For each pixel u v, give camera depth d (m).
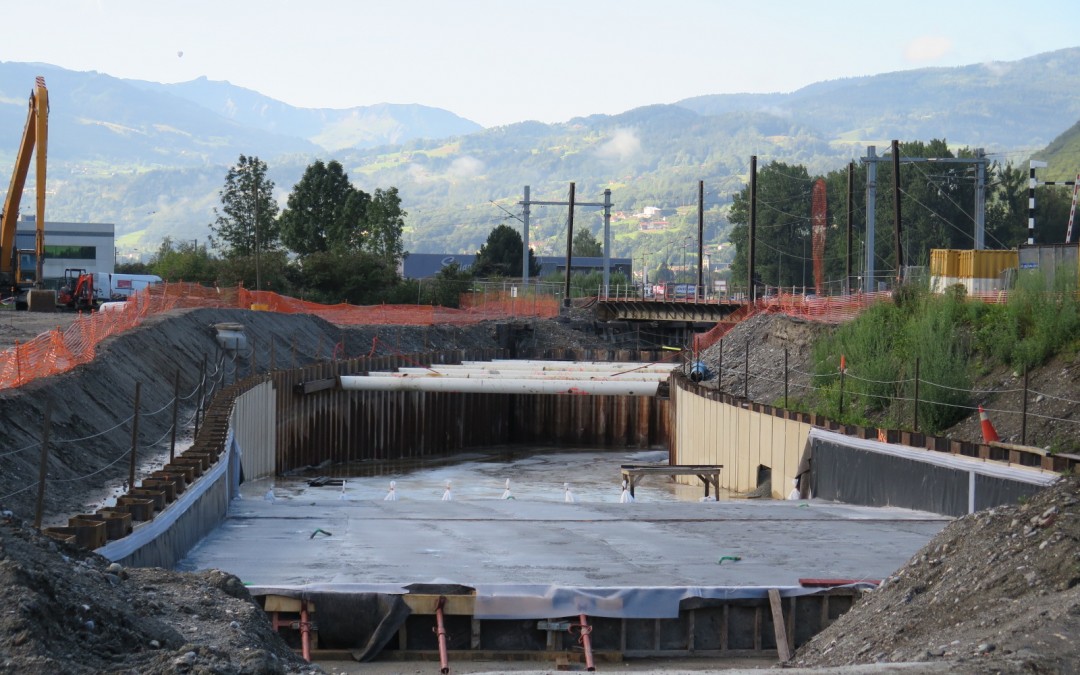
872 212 62.75
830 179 143.12
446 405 65.31
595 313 95.88
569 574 19.44
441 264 168.38
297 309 75.25
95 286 81.69
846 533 24.27
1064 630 11.61
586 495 45.03
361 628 17.39
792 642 18.08
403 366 64.69
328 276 93.75
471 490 46.41
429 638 17.67
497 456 63.31
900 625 14.20
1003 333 35.19
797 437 36.19
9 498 21.23
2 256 74.56
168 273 91.00
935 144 129.38
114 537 16.69
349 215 109.88
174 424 24.78
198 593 12.77
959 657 11.51
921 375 33.97
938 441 27.55
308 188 113.62
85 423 29.08
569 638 17.66
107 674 9.70
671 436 55.84
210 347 51.66
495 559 20.89
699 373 58.22
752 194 78.25
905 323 41.03
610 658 17.75
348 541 22.98
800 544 22.84
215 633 11.53
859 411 37.34
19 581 10.14
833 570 20.00
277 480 45.00
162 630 11.10
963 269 49.69
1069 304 33.41
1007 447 24.97
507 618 17.53
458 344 81.38
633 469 39.94
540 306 97.12
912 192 123.44
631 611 17.80
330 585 17.75
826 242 135.25
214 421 31.47
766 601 18.16
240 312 59.75
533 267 150.38
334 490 42.47
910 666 11.00
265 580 18.52
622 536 23.84
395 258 108.50
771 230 144.50
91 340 37.56
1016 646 11.35
